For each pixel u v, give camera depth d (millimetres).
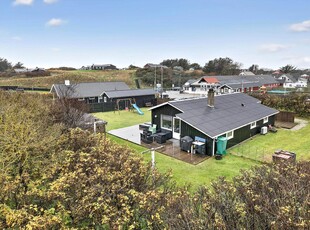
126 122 22594
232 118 15742
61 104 14500
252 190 4324
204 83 52406
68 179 5055
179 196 4566
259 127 17625
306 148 14016
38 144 7125
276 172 4816
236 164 11750
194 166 11555
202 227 3512
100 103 28891
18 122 8164
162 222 4098
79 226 4680
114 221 4273
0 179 5203
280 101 24578
